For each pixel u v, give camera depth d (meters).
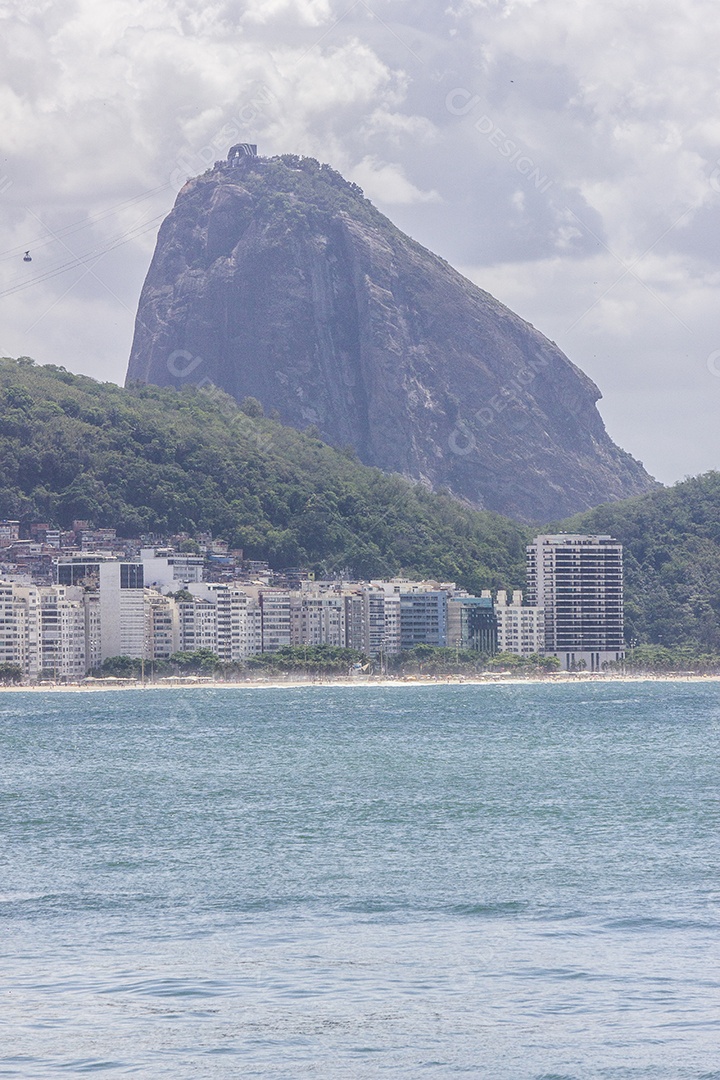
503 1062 171.00
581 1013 186.50
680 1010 187.00
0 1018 185.75
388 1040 177.75
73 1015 187.25
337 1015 186.88
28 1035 179.75
